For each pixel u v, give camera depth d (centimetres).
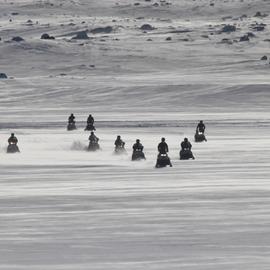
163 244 5341
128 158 15312
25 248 5197
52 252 5028
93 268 4447
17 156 15825
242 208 7394
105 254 4938
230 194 8688
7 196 8694
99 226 6256
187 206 7606
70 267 4481
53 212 7225
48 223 6450
